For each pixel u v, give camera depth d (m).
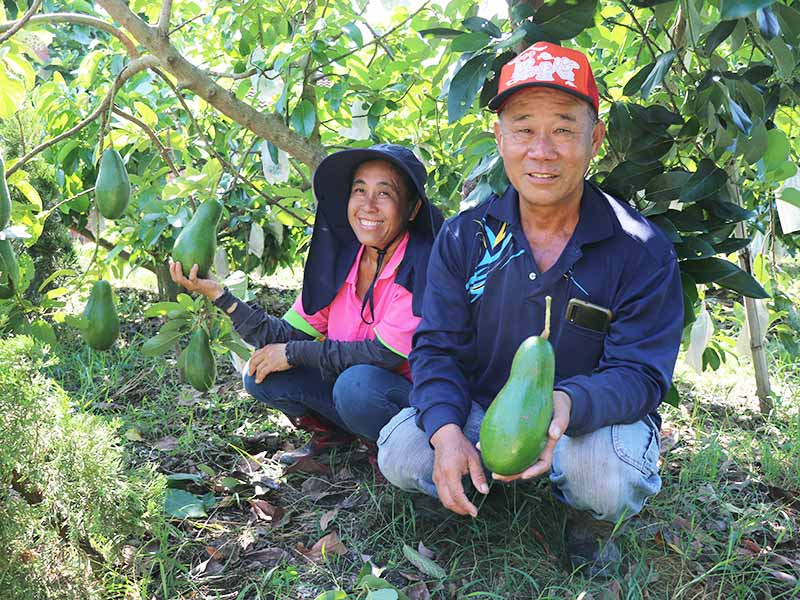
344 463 3.26
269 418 3.85
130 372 4.53
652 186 2.72
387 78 3.73
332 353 2.93
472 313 2.47
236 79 3.40
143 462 3.34
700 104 2.64
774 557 2.62
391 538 2.68
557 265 2.32
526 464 1.93
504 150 2.27
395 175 2.79
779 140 2.62
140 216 4.28
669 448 3.42
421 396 2.39
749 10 1.69
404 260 2.85
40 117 4.49
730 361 4.75
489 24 2.61
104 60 4.68
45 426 2.18
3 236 2.62
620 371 2.21
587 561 2.46
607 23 3.46
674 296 2.31
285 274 7.52
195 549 2.67
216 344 3.17
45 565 2.19
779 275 4.41
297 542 2.71
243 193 4.62
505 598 2.37
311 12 3.71
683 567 2.53
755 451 3.45
